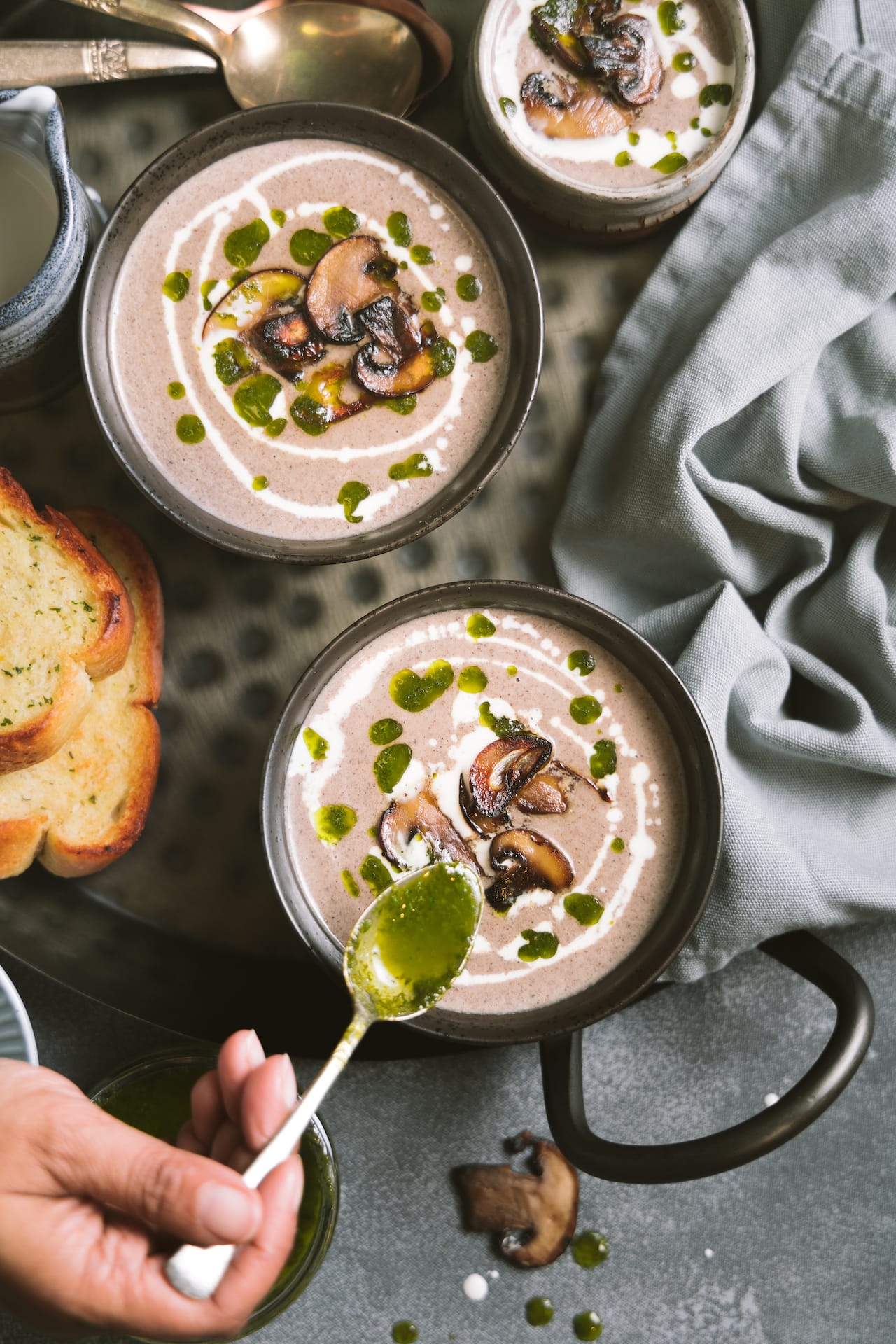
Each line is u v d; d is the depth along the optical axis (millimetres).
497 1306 773
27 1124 613
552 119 719
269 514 691
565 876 680
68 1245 618
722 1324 781
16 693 695
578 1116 678
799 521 733
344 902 672
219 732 732
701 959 732
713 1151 656
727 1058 780
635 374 738
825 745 732
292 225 695
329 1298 770
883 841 748
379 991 657
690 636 741
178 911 728
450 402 697
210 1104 660
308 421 693
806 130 729
